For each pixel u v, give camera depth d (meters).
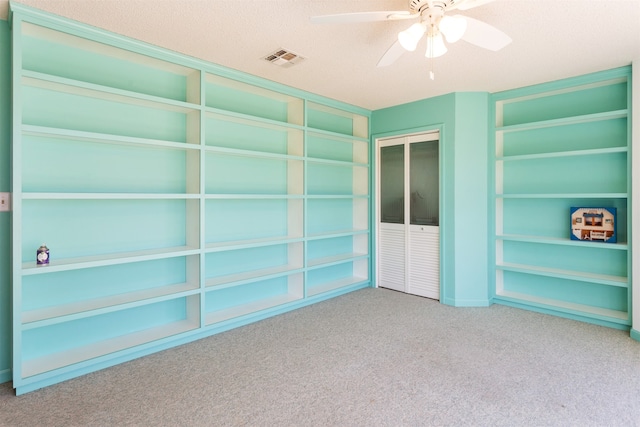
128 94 2.55
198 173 2.96
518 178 3.92
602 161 3.41
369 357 2.64
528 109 3.83
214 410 1.98
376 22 2.31
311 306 3.89
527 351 2.72
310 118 4.29
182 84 3.10
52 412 1.96
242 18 2.27
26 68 2.35
